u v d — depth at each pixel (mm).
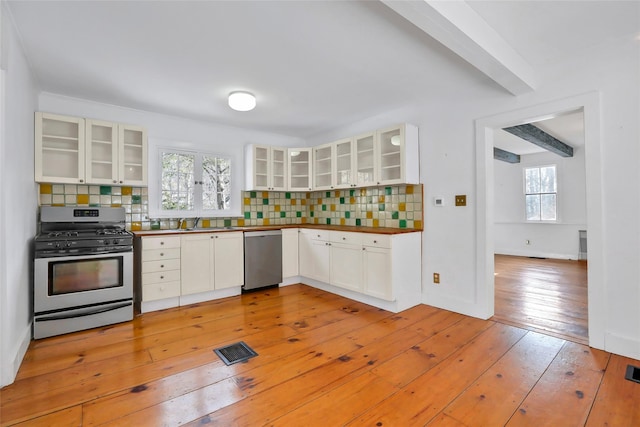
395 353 2266
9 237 1935
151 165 3752
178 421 1538
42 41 2166
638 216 2154
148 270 3180
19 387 1828
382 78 2812
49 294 2562
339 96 3256
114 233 2986
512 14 1909
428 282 3418
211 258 3582
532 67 2570
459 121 3141
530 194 6848
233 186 4445
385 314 3107
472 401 1698
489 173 3002
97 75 2703
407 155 3338
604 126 2279
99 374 1977
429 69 2635
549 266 5598
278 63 2508
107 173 3330
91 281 2773
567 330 2676
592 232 2328
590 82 2338
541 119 2715
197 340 2502
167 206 3896
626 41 2184
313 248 4109
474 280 3039
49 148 2926
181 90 3049
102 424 1516
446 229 3256
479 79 2834
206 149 4199
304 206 5199
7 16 1812
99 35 2094
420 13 1629
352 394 1767
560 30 2082
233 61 2469
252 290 4062
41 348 2344
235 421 1540
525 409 1628
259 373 1994
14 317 2049
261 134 4727
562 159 6391
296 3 1773
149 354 2254
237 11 1842
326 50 2311
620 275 2223
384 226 3900
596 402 1678
